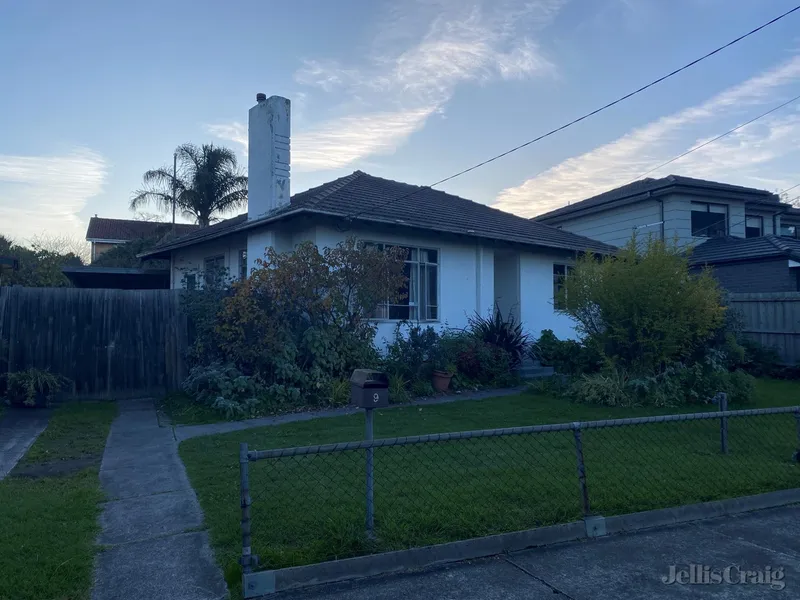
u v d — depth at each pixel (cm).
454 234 1465
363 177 1697
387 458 693
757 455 719
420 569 437
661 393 1076
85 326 1131
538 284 1730
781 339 1562
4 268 1556
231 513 520
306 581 409
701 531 519
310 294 1138
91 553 452
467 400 1161
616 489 581
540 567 443
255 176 1412
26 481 630
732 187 2209
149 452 759
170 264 1881
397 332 1353
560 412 1013
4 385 1059
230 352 1100
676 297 1088
